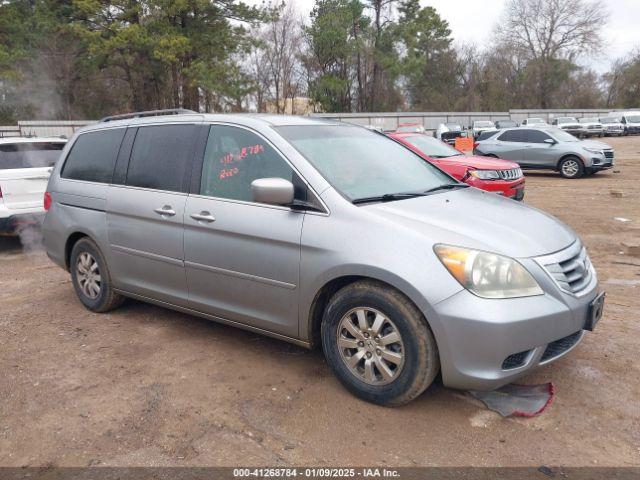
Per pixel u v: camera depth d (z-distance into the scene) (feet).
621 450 9.66
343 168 12.66
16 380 12.70
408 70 153.28
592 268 12.09
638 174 55.77
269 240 12.06
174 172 14.32
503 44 209.97
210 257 13.23
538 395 11.40
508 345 9.80
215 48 106.93
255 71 142.31
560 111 167.53
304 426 10.54
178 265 14.05
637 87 204.03
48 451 9.98
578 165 52.42
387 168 13.64
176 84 112.16
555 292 10.37
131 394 11.93
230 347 14.29
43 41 108.47
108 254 15.98
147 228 14.65
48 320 16.58
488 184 31.27
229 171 13.28
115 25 97.96
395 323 10.52
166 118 15.10
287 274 11.88
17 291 19.80
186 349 14.23
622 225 29.84
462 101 201.67
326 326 11.59
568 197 40.96
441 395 11.53
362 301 10.89
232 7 105.09
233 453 9.78
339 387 11.96
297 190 12.00
